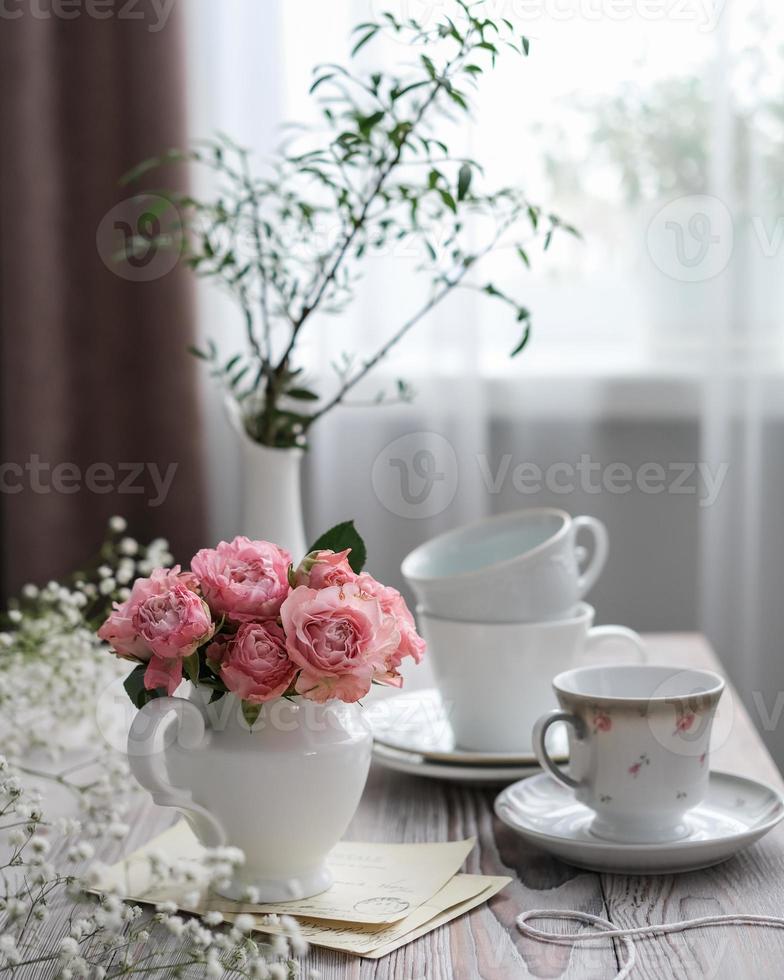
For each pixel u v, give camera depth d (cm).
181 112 172
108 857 76
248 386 168
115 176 174
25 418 175
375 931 63
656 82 179
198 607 65
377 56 168
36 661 101
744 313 177
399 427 178
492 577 91
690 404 184
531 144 177
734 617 181
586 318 184
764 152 175
